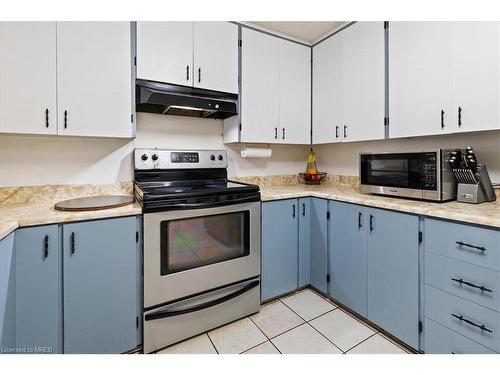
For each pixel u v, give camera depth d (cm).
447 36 153
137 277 149
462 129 147
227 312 178
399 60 178
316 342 161
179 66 184
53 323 128
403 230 151
